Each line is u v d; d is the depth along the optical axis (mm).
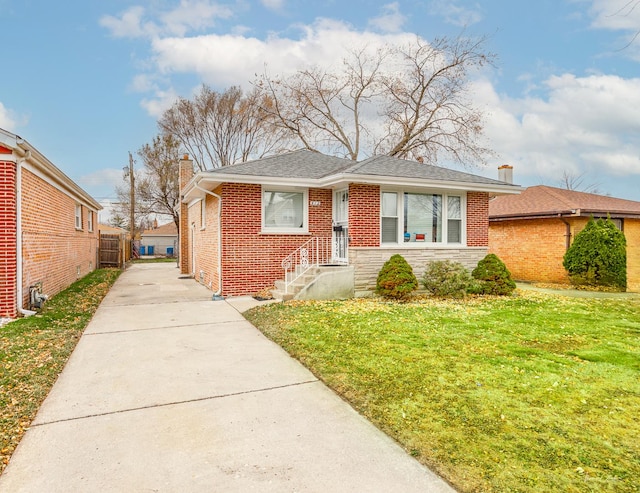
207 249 13211
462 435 3273
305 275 10031
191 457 3016
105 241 21797
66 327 7016
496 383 4355
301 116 25672
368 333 6445
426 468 2848
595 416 3598
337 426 3500
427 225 11250
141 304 9586
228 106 32188
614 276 12664
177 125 32625
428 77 23953
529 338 6227
